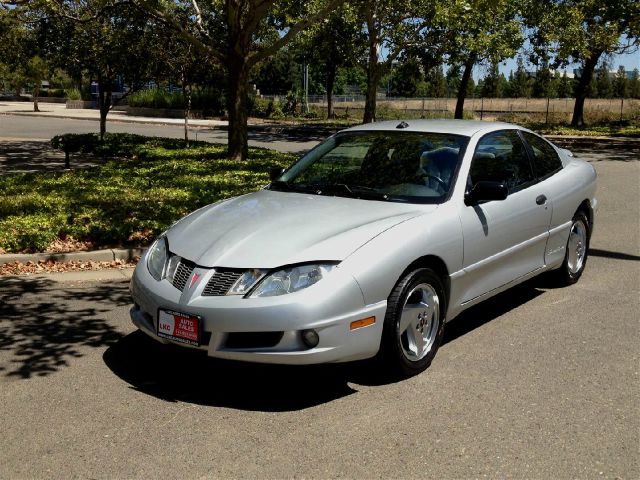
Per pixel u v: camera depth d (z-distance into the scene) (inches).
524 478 127.9
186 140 783.1
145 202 388.8
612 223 389.7
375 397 162.6
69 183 466.9
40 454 136.7
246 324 151.3
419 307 172.7
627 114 1601.9
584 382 171.3
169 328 161.9
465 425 148.3
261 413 154.7
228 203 199.5
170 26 625.6
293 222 172.7
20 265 282.5
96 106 1962.4
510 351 192.7
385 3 781.9
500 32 1085.8
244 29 606.9
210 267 159.5
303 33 995.9
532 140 239.6
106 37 728.3
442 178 193.3
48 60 783.7
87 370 180.1
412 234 169.2
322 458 134.9
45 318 223.5
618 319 221.3
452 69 1332.4
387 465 132.3
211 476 128.3
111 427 148.1
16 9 645.3
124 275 278.4
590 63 1341.0
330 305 151.8
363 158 209.3
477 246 191.9
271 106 1739.7
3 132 1094.4
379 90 3560.5
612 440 142.3
